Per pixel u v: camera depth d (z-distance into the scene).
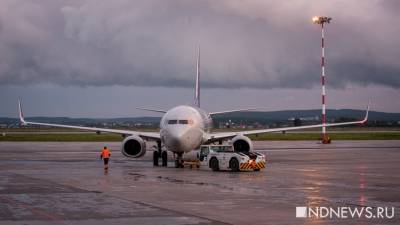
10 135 150.75
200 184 31.89
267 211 21.91
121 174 39.06
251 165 40.97
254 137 139.75
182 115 47.44
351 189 29.36
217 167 42.47
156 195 26.81
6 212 21.69
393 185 31.38
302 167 45.66
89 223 19.41
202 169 44.44
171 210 22.14
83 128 57.50
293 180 34.31
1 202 24.41
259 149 79.38
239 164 40.84
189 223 19.39
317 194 27.20
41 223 19.42
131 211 21.91
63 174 39.06
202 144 51.41
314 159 56.50
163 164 48.94
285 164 49.25
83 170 42.88
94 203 24.06
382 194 27.25
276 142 109.88
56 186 30.91
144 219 20.16
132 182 33.12
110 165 49.38
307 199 25.36
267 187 30.27
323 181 33.66
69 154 67.31
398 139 124.00
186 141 46.25
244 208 22.66
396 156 61.41
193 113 48.62
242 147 51.28
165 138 46.94
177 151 46.91
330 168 44.44
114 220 19.97
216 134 53.69
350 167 45.50
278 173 39.78
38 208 22.67
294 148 82.31
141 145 49.81
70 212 21.67
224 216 20.77
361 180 34.34
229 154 41.72
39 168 44.88
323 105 93.88
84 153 69.75
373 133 168.88
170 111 49.12
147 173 40.03
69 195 26.84
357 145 92.25
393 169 43.25
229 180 34.38
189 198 25.66
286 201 24.70
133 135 51.19
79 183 32.59
